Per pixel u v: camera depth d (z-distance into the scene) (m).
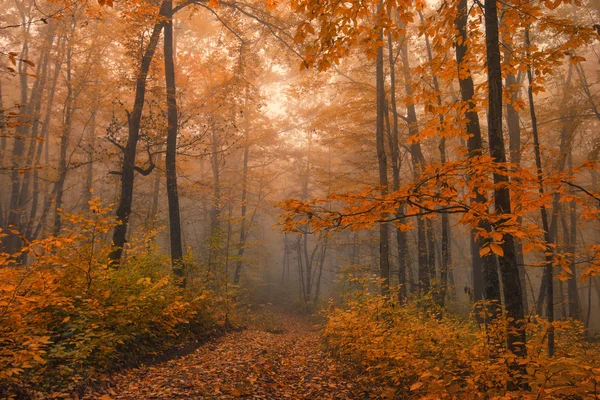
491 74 4.04
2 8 24.00
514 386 3.59
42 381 4.46
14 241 18.73
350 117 15.58
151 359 6.55
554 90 22.95
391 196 3.35
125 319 6.35
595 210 3.58
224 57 16.50
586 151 21.27
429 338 6.36
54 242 5.27
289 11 15.84
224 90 14.98
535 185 3.43
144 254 8.66
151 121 12.09
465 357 4.95
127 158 11.21
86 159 24.25
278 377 6.39
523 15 4.65
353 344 7.26
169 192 12.41
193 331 9.12
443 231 13.61
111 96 18.75
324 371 7.03
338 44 4.39
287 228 3.62
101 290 6.35
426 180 3.36
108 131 11.54
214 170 22.27
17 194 19.70
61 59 18.86
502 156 3.90
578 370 2.95
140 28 11.48
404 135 16.88
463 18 6.25
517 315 3.88
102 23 17.17
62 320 5.59
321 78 15.30
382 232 12.28
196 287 11.17
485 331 5.48
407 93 16.14
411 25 14.52
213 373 6.10
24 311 4.66
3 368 3.98
